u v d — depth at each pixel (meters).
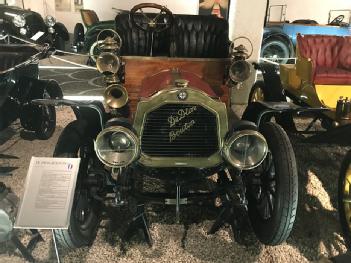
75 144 2.20
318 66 4.07
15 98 3.47
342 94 3.66
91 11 7.63
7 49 3.76
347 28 6.67
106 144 1.90
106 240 2.35
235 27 4.72
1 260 2.16
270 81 3.61
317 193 2.94
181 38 3.53
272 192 2.16
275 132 2.20
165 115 2.02
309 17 9.66
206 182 2.93
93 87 5.46
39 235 2.27
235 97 4.94
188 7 8.38
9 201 2.04
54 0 8.91
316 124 4.38
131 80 3.03
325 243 2.39
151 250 2.27
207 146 2.10
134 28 3.47
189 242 2.35
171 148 2.08
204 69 3.02
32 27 5.95
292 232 2.48
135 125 2.03
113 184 2.20
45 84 3.67
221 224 2.30
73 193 1.90
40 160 1.96
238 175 2.12
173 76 2.51
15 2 8.17
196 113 2.03
